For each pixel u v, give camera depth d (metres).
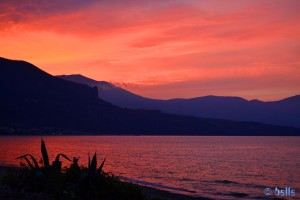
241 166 59.53
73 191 9.23
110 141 183.38
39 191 9.56
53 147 112.50
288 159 76.06
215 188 34.03
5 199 8.55
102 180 9.90
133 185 10.81
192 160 70.50
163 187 30.12
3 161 49.66
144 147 126.12
